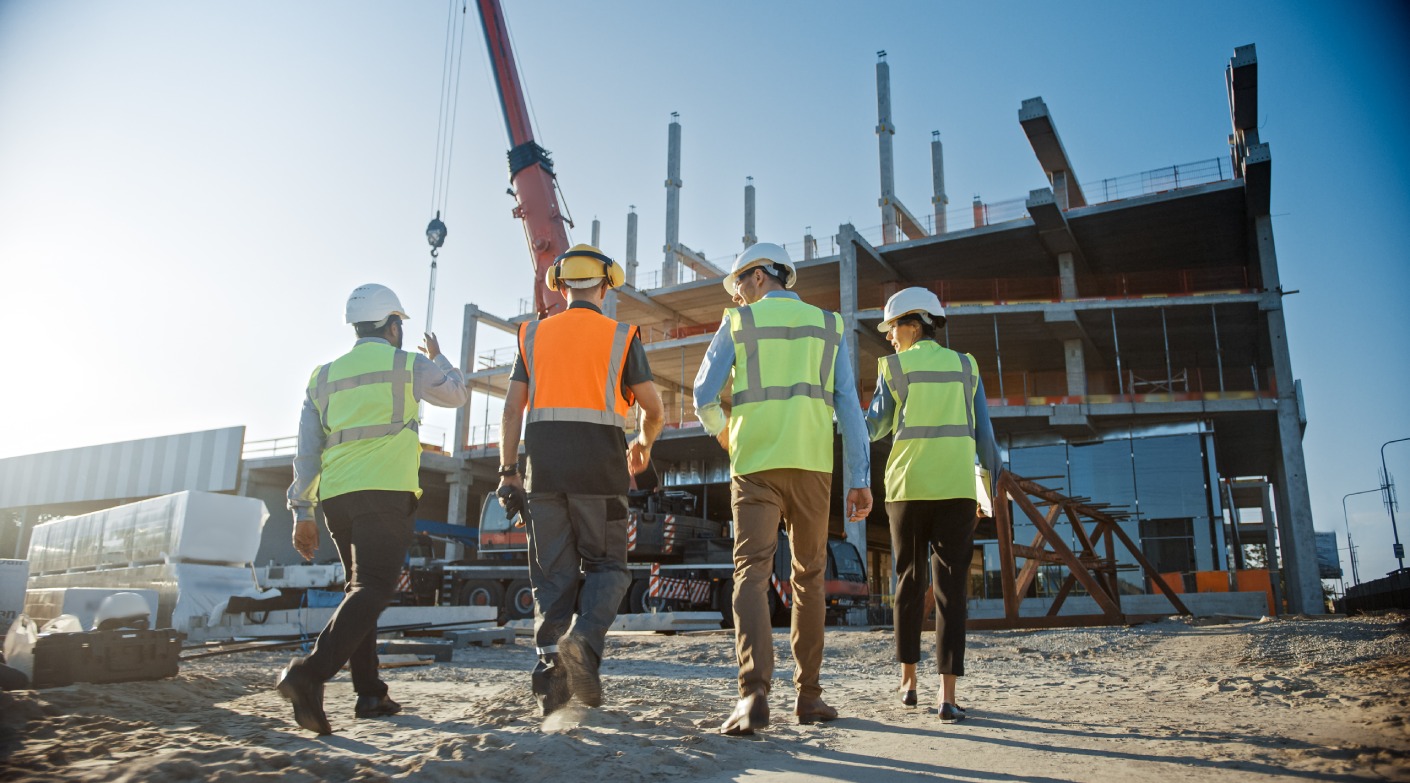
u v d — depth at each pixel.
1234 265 36.12
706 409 3.36
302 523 3.50
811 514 3.27
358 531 3.24
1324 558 71.56
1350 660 5.36
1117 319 32.97
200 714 3.35
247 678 4.95
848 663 6.95
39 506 47.44
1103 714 3.48
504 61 22.52
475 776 2.12
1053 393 40.88
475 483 44.38
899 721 3.31
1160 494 30.09
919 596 3.75
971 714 3.51
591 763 2.29
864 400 40.78
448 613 11.55
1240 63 28.34
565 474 3.32
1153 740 2.79
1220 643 6.89
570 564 3.36
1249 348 36.41
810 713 3.26
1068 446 31.67
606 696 3.88
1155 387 39.22
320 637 3.01
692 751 2.51
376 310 3.62
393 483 3.30
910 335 4.19
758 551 3.17
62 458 46.53
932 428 3.78
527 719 3.01
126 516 12.22
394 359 3.46
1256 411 29.81
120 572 11.75
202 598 10.41
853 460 3.41
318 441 3.50
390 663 6.38
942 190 47.06
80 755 2.26
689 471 41.09
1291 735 2.81
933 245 34.81
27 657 4.31
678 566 17.23
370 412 3.36
